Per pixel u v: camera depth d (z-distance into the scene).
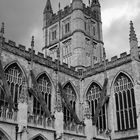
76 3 102.38
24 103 57.88
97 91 82.38
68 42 100.75
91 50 101.38
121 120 74.50
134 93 72.56
